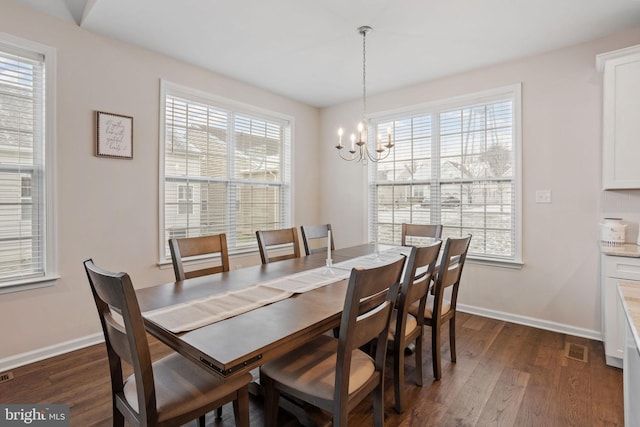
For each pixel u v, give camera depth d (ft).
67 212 8.18
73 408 6.02
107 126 8.79
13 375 7.11
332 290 5.57
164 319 4.28
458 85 11.39
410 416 5.89
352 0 7.29
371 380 4.75
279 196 13.89
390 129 13.20
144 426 3.62
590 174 9.11
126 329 3.48
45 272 7.90
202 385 4.23
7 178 7.52
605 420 5.76
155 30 8.54
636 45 7.70
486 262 10.86
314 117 15.12
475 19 8.02
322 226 10.09
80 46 8.32
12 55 7.49
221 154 11.73
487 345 8.78
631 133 7.75
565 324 9.59
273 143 13.58
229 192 11.98
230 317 4.36
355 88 12.79
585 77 9.14
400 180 12.96
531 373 7.34
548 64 9.70
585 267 9.25
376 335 4.55
